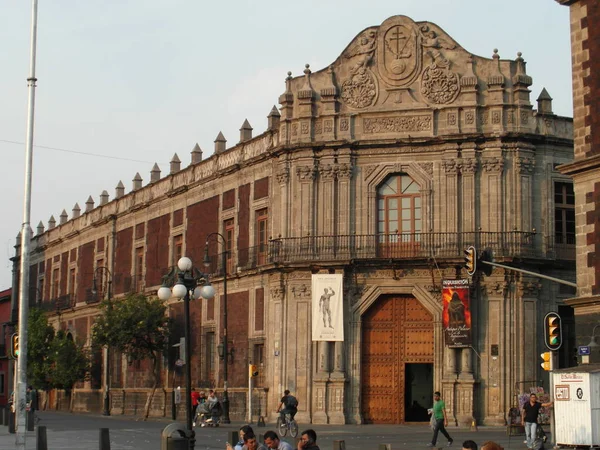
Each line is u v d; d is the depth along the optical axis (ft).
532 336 153.79
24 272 106.63
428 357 157.17
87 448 112.06
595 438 91.66
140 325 196.13
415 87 161.27
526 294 154.40
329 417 156.04
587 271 105.50
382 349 158.71
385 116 161.38
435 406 116.37
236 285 180.86
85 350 241.96
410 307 158.92
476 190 156.87
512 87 158.20
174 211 207.92
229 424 162.81
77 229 262.26
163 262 210.79
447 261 153.69
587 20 107.45
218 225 189.06
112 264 237.04
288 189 165.37
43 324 256.32
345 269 158.40
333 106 163.73
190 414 91.15
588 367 95.14
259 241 175.94
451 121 158.40
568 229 159.74
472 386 151.23
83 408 243.81
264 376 169.37
